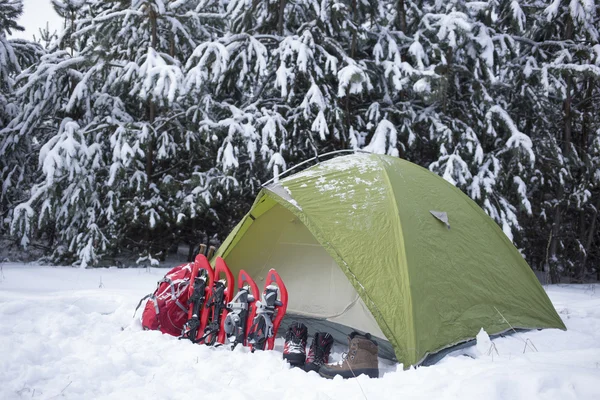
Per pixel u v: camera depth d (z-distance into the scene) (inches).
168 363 118.0
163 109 384.8
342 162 172.6
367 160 170.9
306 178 160.4
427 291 133.9
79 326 148.3
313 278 169.8
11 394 92.7
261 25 382.6
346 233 141.7
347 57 339.3
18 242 385.7
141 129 341.7
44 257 381.4
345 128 351.6
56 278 263.6
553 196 429.7
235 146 338.3
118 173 327.6
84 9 431.5
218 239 424.5
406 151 365.4
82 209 338.3
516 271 168.7
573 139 442.3
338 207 148.6
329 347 129.7
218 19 378.6
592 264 487.8
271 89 371.6
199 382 104.3
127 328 151.3
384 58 360.8
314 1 352.2
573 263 439.5
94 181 344.5
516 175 358.0
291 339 127.9
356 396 96.4
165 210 357.7
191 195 350.3
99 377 105.1
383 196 151.1
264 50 343.3
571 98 411.5
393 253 136.3
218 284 144.7
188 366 115.8
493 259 163.2
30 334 132.6
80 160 322.7
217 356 125.4
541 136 383.6
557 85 359.9
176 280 154.1
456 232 159.3
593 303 215.9
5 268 302.0
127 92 368.5
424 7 408.5
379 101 366.9
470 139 340.5
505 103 382.6
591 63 378.3
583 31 374.0
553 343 141.7
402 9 385.4
